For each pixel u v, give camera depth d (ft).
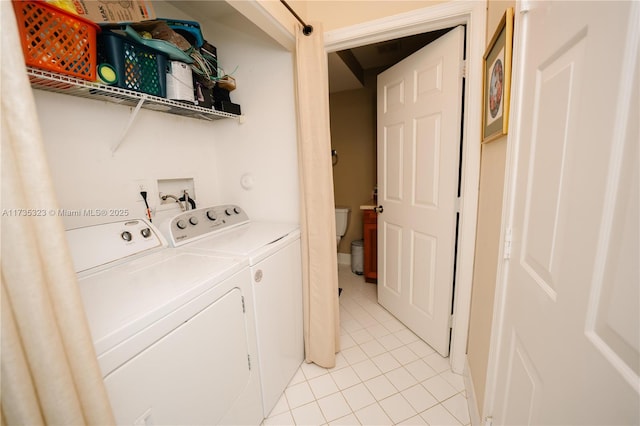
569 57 1.77
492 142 3.75
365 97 9.78
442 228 5.24
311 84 4.57
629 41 1.19
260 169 5.69
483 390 3.69
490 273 3.65
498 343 3.17
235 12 5.04
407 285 6.41
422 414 4.28
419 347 5.89
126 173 4.17
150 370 2.27
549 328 1.93
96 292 2.60
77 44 2.77
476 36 4.15
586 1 1.54
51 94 3.28
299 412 4.34
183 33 4.06
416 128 5.63
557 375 1.79
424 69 5.26
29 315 1.29
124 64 3.27
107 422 1.62
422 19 4.37
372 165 10.07
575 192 1.64
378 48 7.80
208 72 4.56
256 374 3.90
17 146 1.28
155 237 3.94
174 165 5.00
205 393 2.90
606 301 1.33
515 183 2.78
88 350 1.55
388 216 6.90
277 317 4.41
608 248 1.32
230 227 5.17
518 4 2.62
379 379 5.01
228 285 3.23
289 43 4.75
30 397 1.32
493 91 3.53
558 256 1.84
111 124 3.92
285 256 4.62
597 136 1.43
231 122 5.75
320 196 4.81
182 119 5.15
